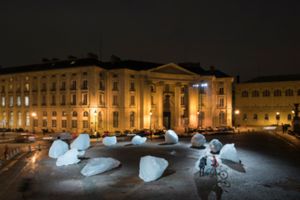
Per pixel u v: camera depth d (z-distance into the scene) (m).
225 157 35.00
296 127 68.62
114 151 43.94
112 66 78.31
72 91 73.81
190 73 85.69
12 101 82.44
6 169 32.03
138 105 78.38
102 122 74.44
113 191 23.73
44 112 77.62
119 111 76.06
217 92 92.19
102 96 74.81
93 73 71.69
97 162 30.25
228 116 91.62
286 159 36.22
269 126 94.06
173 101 85.38
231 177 27.41
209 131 73.00
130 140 58.16
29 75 79.81
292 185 24.69
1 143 55.34
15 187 25.11
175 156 39.12
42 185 25.64
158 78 80.88
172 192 23.22
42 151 44.69
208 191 23.31
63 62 80.44
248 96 102.62
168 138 51.94
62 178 27.92
